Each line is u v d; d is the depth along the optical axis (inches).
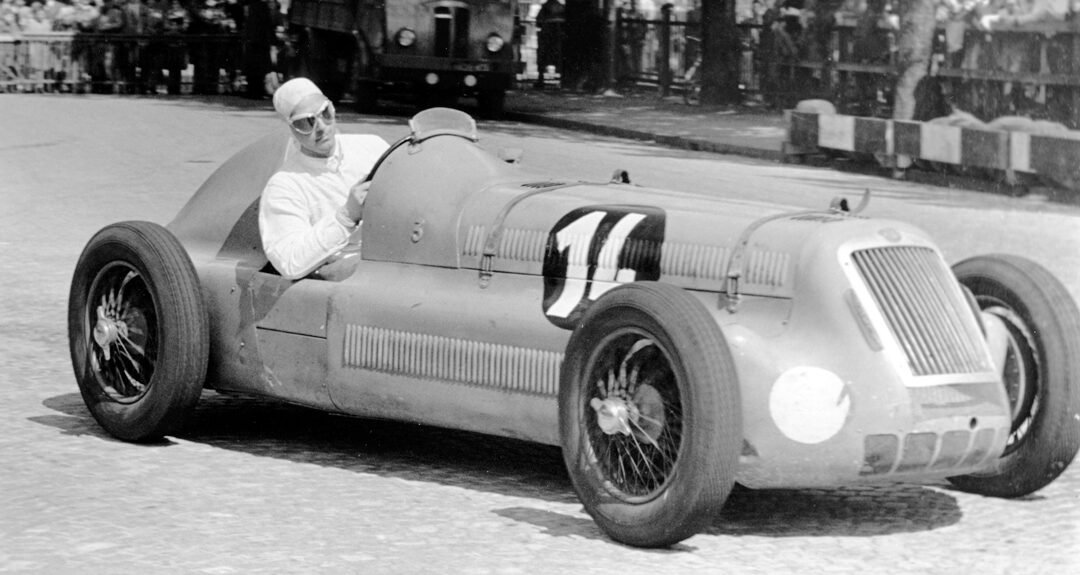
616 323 230.8
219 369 294.0
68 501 252.8
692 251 247.1
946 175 803.4
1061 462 257.9
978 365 242.2
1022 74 864.3
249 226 298.8
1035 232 618.8
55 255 534.0
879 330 233.8
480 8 1145.4
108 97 1393.9
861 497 266.4
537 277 257.8
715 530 243.3
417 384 266.4
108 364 299.0
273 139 305.9
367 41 1144.2
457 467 282.2
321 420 319.9
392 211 276.5
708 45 1216.2
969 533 243.9
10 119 1111.0
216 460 283.3
